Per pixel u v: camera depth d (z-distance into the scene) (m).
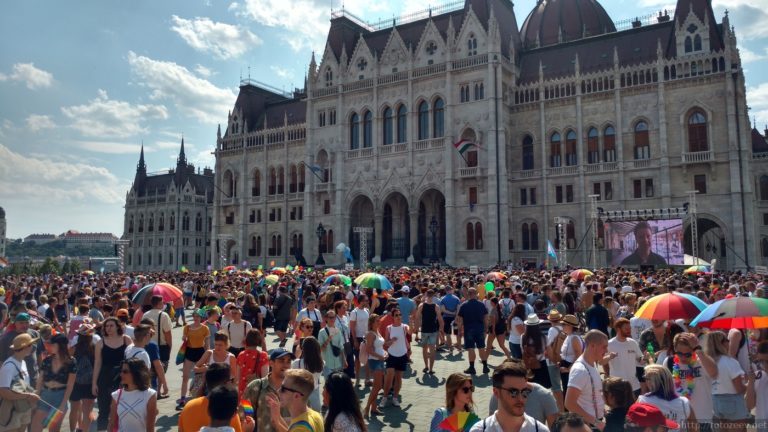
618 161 69.81
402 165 81.31
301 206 95.56
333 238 87.00
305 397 7.95
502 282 30.59
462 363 23.58
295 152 97.19
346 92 87.56
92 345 12.89
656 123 68.31
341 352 16.22
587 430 6.63
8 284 32.22
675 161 67.12
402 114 82.94
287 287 27.47
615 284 29.56
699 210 65.38
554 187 74.31
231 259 104.00
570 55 79.06
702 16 67.44
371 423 15.21
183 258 139.12
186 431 8.59
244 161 102.81
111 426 9.69
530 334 14.47
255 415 10.12
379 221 82.94
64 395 11.23
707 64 66.06
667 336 12.59
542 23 91.38
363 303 19.66
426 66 79.81
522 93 78.25
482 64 75.06
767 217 86.69
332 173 88.19
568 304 22.72
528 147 77.56
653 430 7.25
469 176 75.00
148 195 145.62
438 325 21.72
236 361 12.98
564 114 74.50
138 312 18.92
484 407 16.44
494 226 72.38
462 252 75.62
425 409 16.59
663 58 68.62
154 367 13.99
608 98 71.56
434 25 80.69
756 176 87.69
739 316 11.48
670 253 56.94
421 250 83.56
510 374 7.32
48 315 21.80
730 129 63.62
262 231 99.69
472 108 75.94
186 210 140.88
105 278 46.09
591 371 9.79
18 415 9.71
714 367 10.93
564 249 65.25
